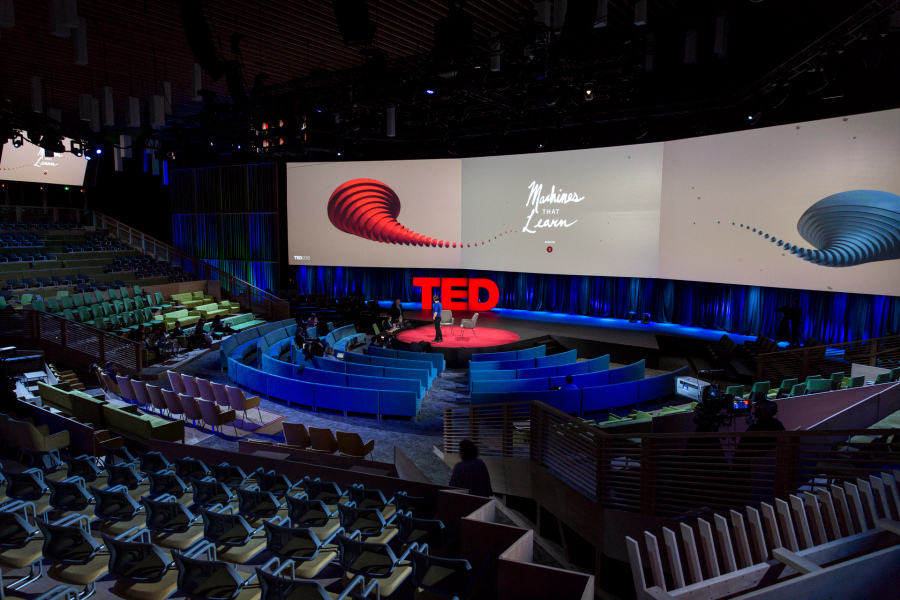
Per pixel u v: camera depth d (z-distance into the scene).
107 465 6.53
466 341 18.78
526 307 24.69
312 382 13.69
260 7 10.66
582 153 19.95
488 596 4.77
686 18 10.95
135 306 19.22
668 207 18.33
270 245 24.95
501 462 9.00
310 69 14.52
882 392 8.59
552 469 8.05
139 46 12.62
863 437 7.80
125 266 22.69
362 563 4.73
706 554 4.00
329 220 23.58
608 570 7.08
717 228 17.11
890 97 13.33
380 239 23.25
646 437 6.47
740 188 16.50
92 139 17.89
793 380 12.00
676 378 13.64
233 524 5.21
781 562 3.89
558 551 7.72
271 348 17.22
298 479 7.53
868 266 14.12
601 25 8.78
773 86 12.73
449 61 10.72
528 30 9.61
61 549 4.74
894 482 4.30
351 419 12.52
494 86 13.20
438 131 21.70
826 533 4.37
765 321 18.66
